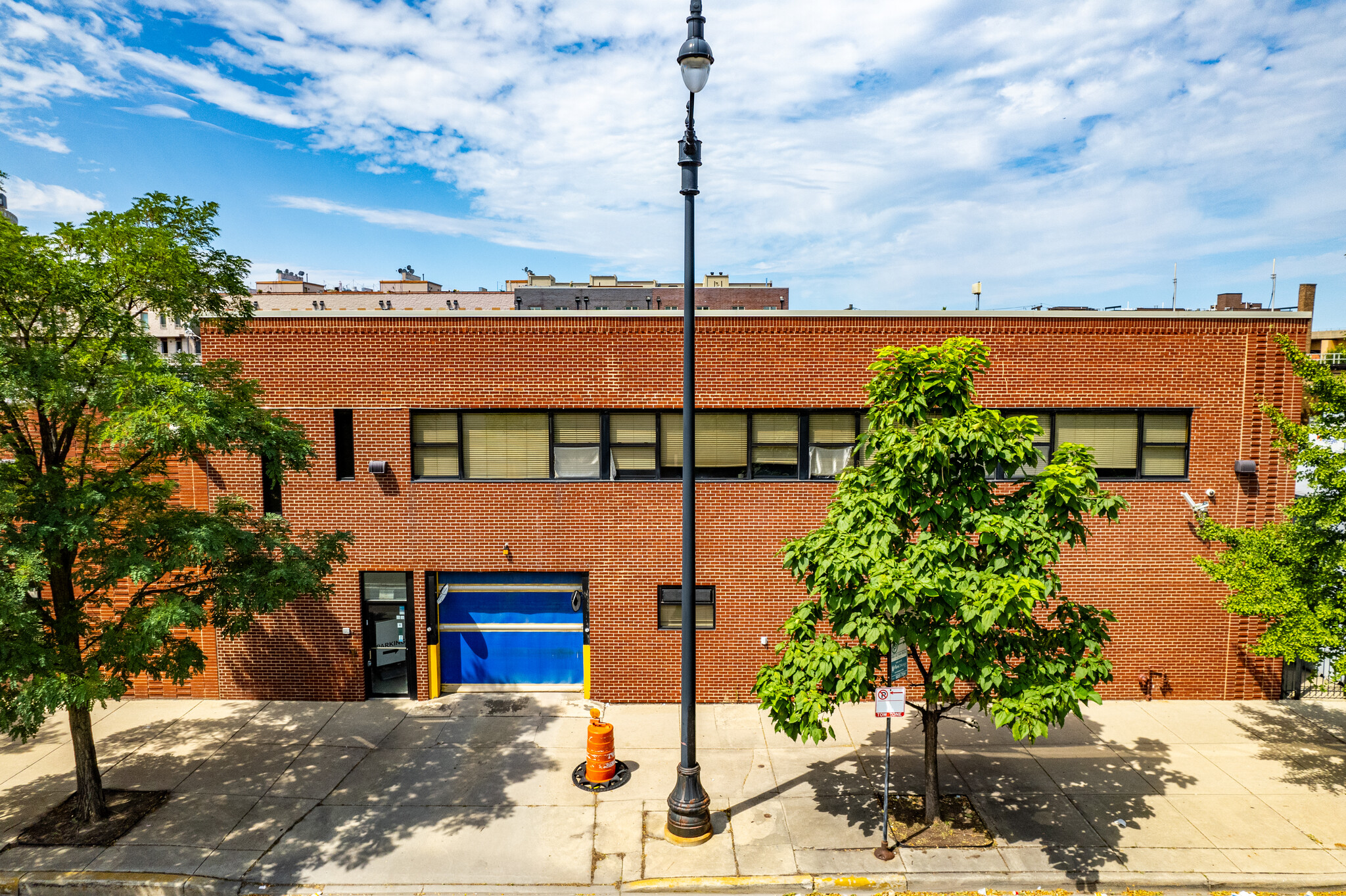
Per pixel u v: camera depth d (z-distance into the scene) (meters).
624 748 12.62
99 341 9.40
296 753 12.47
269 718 13.86
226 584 10.36
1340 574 10.91
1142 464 14.41
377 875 9.30
